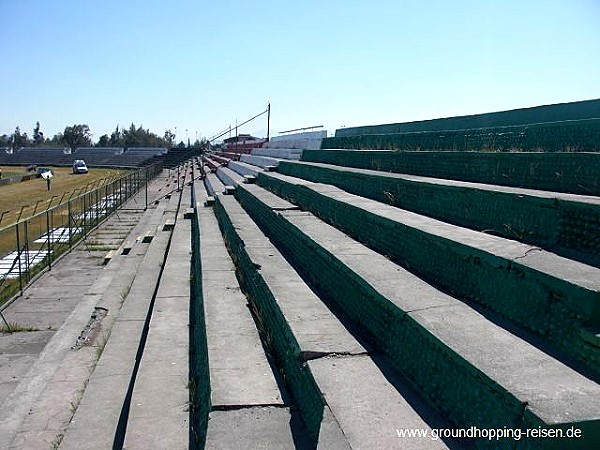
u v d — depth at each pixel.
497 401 2.19
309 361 3.16
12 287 11.19
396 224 4.51
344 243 4.94
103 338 6.91
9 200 32.72
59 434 4.41
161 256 10.83
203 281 6.02
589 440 1.91
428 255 3.93
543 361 2.43
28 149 95.00
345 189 7.85
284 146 21.23
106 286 10.11
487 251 3.23
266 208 8.12
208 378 3.63
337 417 2.53
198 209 13.34
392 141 9.38
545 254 3.17
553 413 1.93
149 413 3.70
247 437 2.79
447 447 2.29
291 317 3.86
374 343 3.43
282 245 6.67
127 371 5.18
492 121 7.55
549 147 5.46
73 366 5.94
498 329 2.84
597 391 2.12
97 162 84.50
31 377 5.95
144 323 6.71
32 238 17.42
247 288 5.75
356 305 3.83
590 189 4.09
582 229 3.37
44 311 9.52
